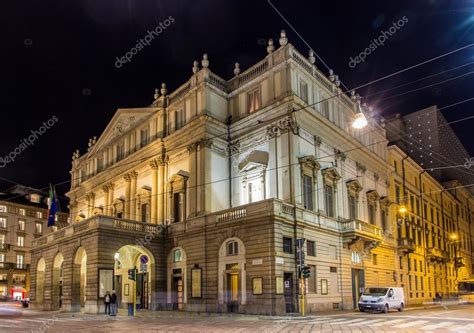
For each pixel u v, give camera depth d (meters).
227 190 35.50
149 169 40.47
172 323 21.73
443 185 70.56
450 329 17.00
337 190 35.78
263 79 34.94
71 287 34.22
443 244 64.25
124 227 33.25
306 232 30.78
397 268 44.53
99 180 48.09
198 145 35.12
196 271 32.34
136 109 43.12
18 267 76.62
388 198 44.62
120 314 29.78
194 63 37.38
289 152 31.44
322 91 36.66
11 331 17.86
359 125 15.33
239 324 20.50
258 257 28.20
